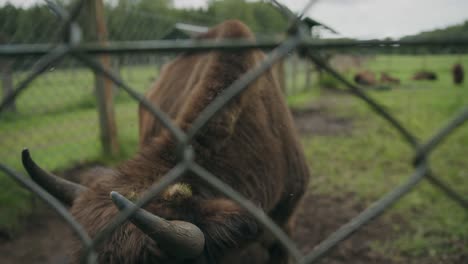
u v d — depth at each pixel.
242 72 1.98
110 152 5.33
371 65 23.86
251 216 1.64
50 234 3.74
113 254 1.46
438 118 9.25
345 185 4.87
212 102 1.88
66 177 4.60
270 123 2.31
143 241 1.46
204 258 1.52
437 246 3.38
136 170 1.76
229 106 1.90
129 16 6.54
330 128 8.44
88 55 0.63
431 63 25.47
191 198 1.61
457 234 3.52
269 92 2.42
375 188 4.73
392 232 3.66
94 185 1.78
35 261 3.32
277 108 2.45
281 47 0.61
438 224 3.73
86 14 4.86
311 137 7.54
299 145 2.67
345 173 5.29
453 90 15.37
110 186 1.71
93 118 6.44
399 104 11.68
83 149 5.44
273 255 2.74
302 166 2.60
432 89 16.11
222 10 10.88
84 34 4.89
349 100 12.91
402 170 5.37
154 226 1.32
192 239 1.39
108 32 6.11
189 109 1.90
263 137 2.16
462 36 0.55
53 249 3.49
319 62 0.63
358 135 7.61
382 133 7.72
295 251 0.71
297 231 3.83
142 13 6.88
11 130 5.46
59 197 1.79
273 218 2.50
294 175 2.48
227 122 1.88
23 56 0.63
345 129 8.30
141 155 1.86
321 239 3.69
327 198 4.53
